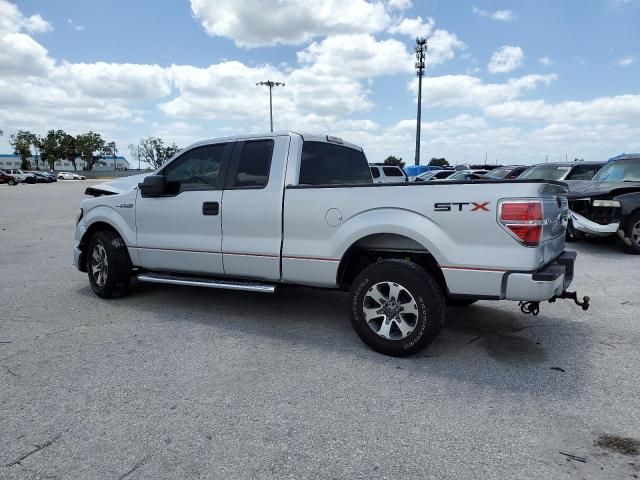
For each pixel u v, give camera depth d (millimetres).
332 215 4195
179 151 5289
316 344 4289
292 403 3184
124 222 5570
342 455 2609
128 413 3043
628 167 9656
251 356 4004
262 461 2553
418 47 31938
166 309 5391
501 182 3547
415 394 3312
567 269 4082
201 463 2533
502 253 3547
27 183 54438
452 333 4566
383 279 3912
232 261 4785
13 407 3119
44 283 6699
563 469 2471
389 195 3941
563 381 3508
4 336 4477
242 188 4711
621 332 4559
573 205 9359
